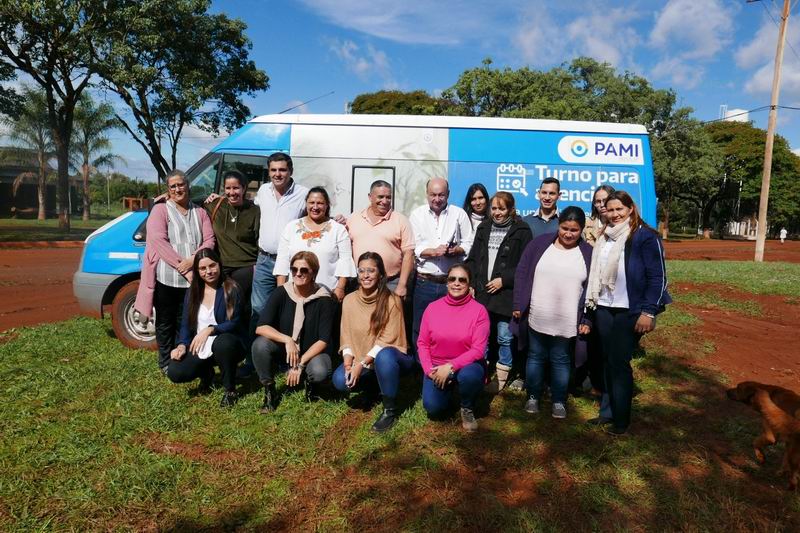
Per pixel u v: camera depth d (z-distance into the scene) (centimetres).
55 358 604
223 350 473
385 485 362
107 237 662
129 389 511
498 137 696
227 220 555
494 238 536
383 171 691
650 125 3653
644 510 339
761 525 325
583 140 699
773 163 4962
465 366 443
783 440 371
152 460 385
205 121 2395
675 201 6088
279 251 516
